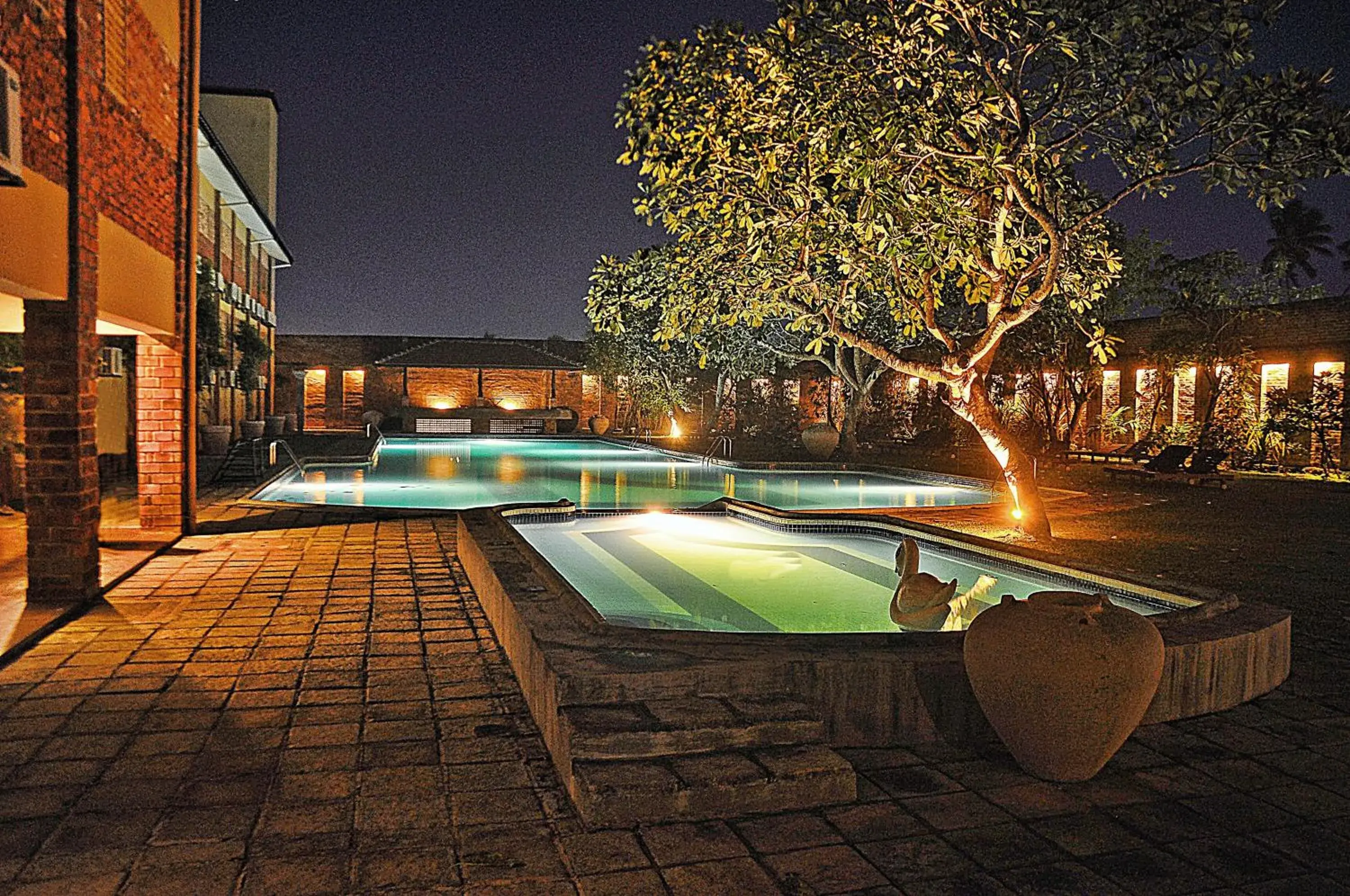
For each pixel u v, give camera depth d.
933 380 9.93
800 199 8.55
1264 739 3.94
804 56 8.05
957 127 8.12
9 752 3.57
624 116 8.18
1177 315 19.95
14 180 4.56
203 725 3.90
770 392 30.34
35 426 5.91
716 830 3.03
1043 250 10.13
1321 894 2.69
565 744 3.37
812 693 3.82
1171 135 8.09
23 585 6.48
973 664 3.57
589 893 2.61
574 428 36.00
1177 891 2.70
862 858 2.86
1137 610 5.96
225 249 22.34
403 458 23.55
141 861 2.74
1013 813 3.21
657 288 10.47
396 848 2.86
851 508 13.36
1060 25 8.02
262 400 28.86
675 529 10.55
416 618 5.82
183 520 8.93
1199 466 16.27
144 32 7.39
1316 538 9.74
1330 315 18.55
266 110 27.66
